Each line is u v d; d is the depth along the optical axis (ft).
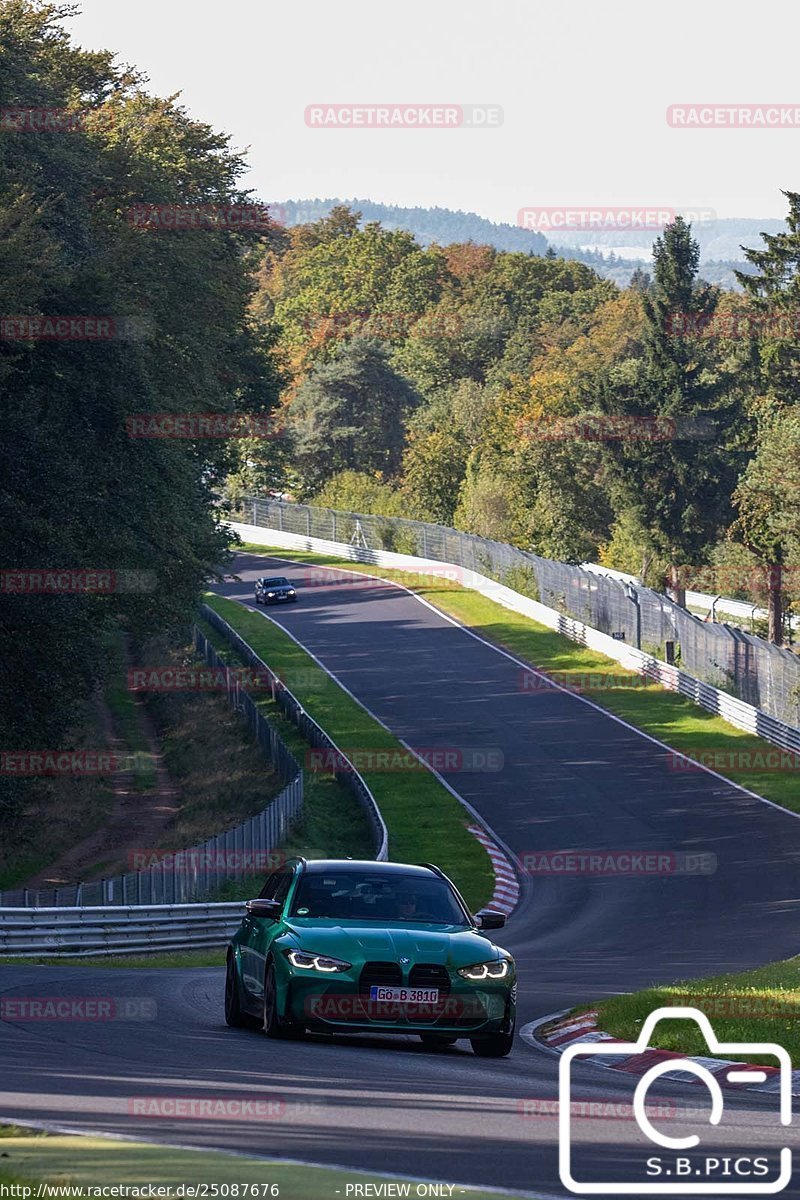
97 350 231.50
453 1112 59.41
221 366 376.48
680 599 641.81
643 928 205.57
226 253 361.30
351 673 476.54
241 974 91.40
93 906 171.63
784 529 458.09
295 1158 47.85
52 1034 82.38
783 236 594.65
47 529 210.79
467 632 541.34
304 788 317.42
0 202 225.76
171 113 371.35
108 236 285.64
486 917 90.53
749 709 380.99
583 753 364.17
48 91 262.47
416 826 296.71
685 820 295.89
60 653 222.48
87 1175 42.45
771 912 214.48
